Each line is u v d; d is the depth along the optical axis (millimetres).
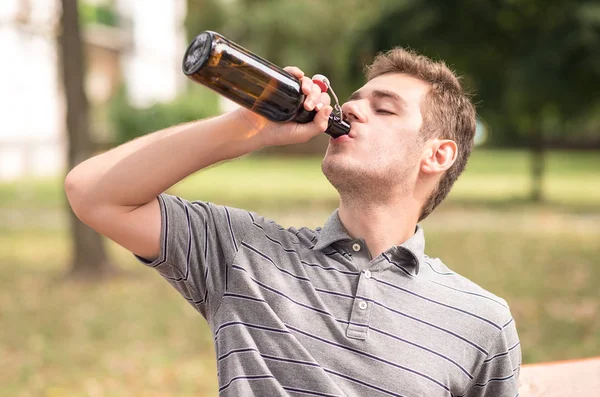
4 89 22156
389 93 1765
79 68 8023
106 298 7148
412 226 1823
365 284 1666
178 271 1674
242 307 1646
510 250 9781
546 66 14414
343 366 1587
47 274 8352
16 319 6363
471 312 1693
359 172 1701
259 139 1644
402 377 1586
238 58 1527
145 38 28844
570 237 11016
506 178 23188
